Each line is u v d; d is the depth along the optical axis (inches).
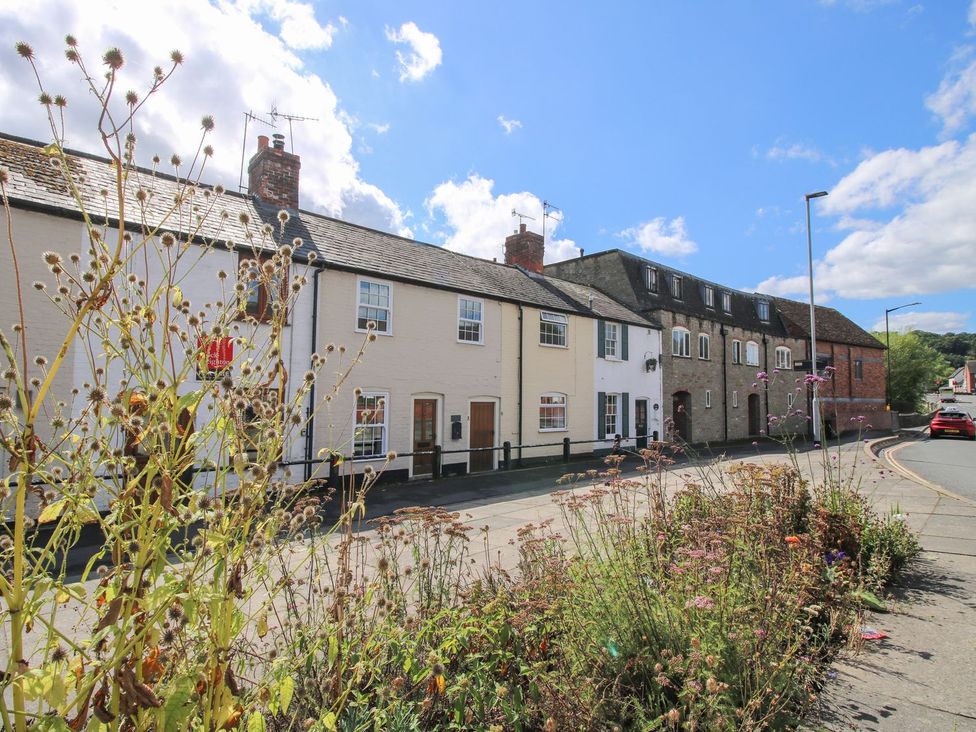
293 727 85.1
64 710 52.1
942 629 151.2
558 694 94.0
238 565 59.9
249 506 59.9
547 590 122.3
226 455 65.9
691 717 89.2
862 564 184.2
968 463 607.8
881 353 1480.1
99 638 59.2
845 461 577.0
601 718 92.5
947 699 117.5
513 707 90.8
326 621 91.4
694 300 1061.1
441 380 552.4
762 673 103.6
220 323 70.8
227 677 62.5
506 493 434.3
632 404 820.6
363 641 96.7
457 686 88.2
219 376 66.1
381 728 82.4
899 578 190.4
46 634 64.9
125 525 57.4
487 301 609.9
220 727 59.7
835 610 153.2
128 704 53.4
